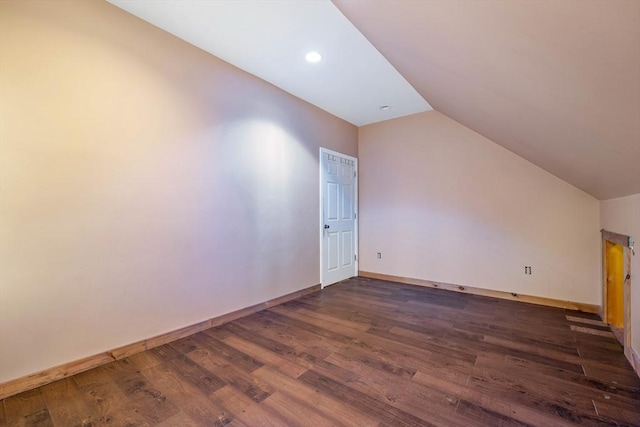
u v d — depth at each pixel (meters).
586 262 3.10
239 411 1.53
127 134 2.13
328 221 4.16
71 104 1.88
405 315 2.96
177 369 1.94
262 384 1.77
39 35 1.75
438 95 2.90
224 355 2.13
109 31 2.04
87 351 1.95
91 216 1.97
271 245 3.27
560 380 1.79
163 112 2.34
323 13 2.10
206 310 2.63
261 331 2.56
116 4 2.04
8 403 1.60
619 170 1.70
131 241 2.16
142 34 2.20
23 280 1.71
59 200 1.83
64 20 1.84
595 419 1.45
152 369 1.94
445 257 3.97
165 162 2.35
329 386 1.74
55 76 1.81
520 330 2.57
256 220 3.10
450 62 1.76
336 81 3.18
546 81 1.23
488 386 1.73
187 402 1.61
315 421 1.45
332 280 4.23
